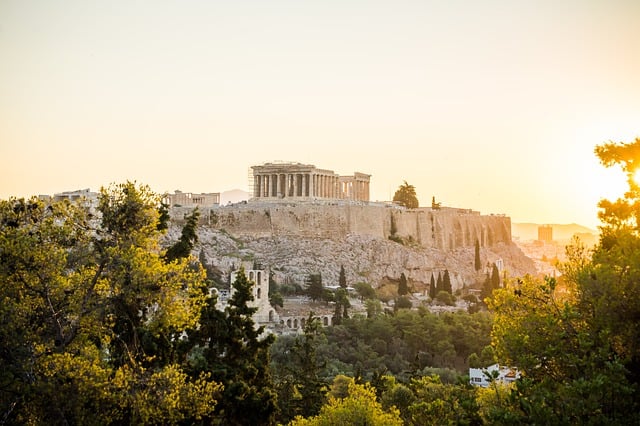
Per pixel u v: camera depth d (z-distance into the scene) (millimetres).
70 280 67188
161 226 74938
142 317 70188
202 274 70625
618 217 68875
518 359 61062
